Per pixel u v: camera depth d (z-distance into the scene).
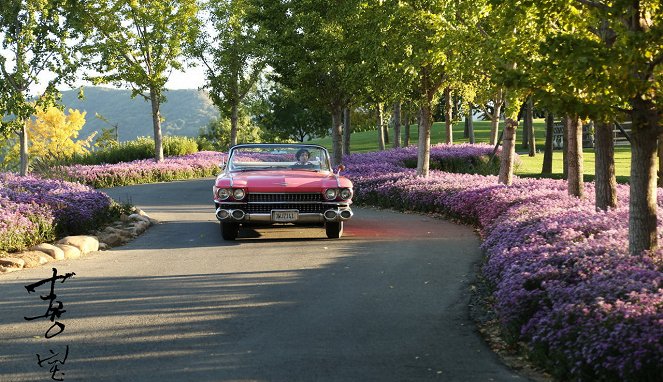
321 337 6.72
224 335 6.82
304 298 8.45
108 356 6.14
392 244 12.84
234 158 14.45
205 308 7.95
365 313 7.68
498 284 7.67
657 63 6.66
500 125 88.69
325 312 7.75
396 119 44.00
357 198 22.75
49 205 13.88
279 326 7.15
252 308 7.95
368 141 80.25
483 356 6.14
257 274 10.02
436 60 16.61
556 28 9.88
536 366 5.86
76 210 14.20
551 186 17.77
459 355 6.16
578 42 6.60
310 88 31.08
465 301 8.24
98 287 9.16
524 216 11.61
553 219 10.63
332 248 12.41
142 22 41.81
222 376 5.57
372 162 32.84
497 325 7.20
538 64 6.83
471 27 15.94
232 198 12.95
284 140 89.06
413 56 18.98
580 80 6.61
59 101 38.28
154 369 5.77
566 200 13.64
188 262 11.12
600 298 5.73
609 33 8.34
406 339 6.66
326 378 5.51
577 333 5.46
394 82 21.33
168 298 8.48
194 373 5.65
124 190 30.47
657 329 4.94
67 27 37.78
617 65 6.49
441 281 9.40
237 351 6.27
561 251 7.90
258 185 12.97
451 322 7.31
